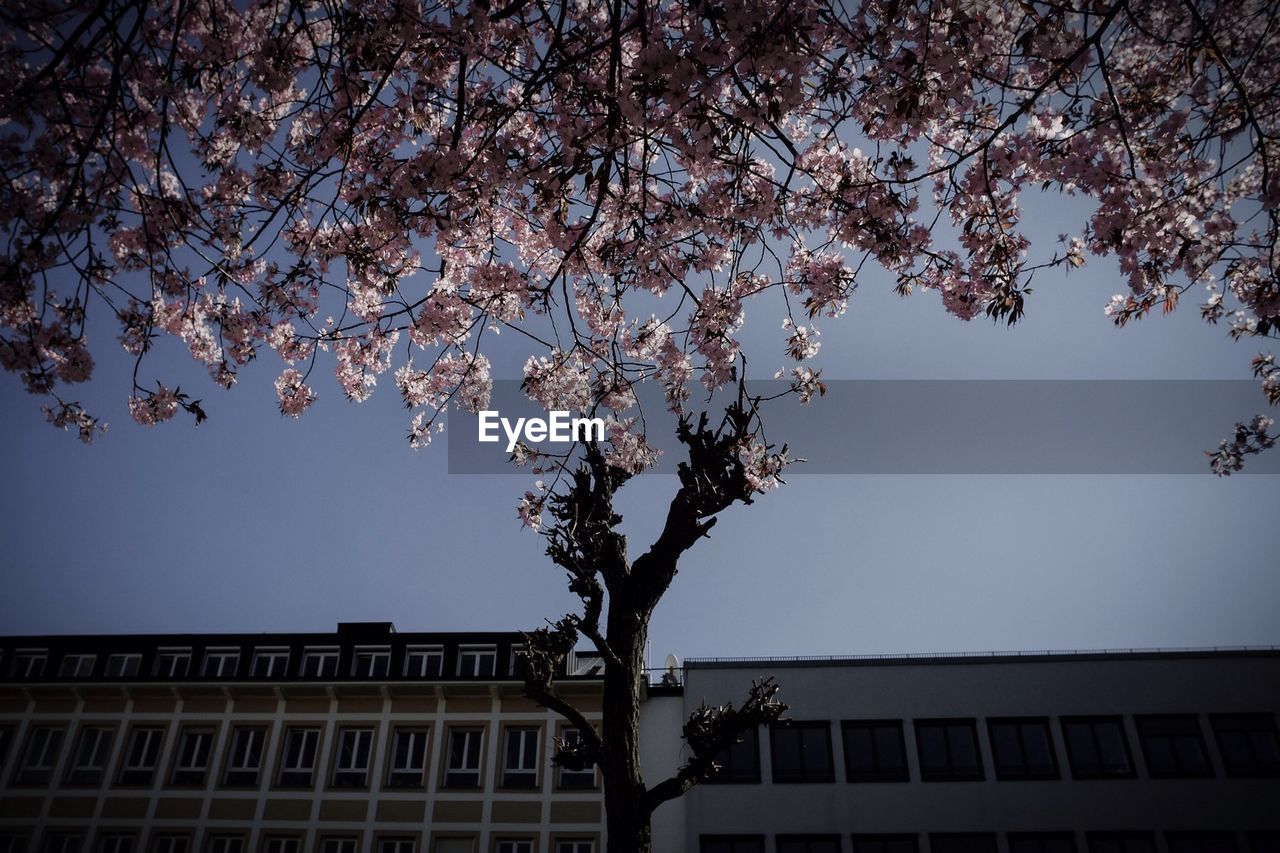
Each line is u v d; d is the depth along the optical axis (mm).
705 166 7082
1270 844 27109
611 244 7074
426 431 9000
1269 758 28203
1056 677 29984
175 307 8438
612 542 7531
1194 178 6895
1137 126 6562
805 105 6871
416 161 6410
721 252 8477
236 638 32031
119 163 6793
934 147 7992
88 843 28391
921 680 30266
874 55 6074
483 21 5828
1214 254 7078
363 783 28984
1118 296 7688
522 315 7793
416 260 8359
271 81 6008
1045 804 28031
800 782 28766
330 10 5859
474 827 28078
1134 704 29328
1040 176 6766
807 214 7789
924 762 28938
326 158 6875
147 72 6473
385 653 31484
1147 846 27359
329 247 7730
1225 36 6277
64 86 5883
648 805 6438
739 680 30438
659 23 6402
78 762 29703
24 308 7090
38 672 31859
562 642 7328
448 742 29453
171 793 29031
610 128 5840
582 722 6957
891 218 7227
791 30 5332
